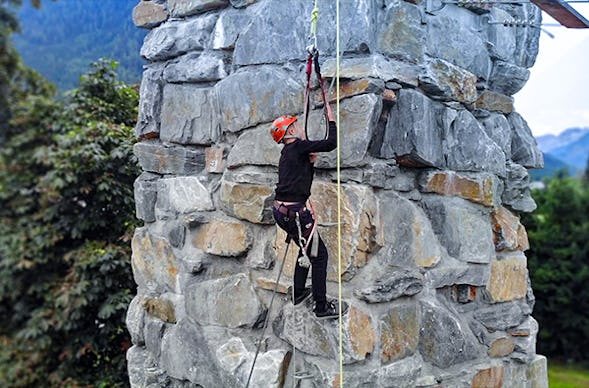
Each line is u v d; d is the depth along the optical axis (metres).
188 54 4.06
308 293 3.34
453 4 3.78
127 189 8.38
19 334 9.25
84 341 8.39
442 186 3.71
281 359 3.44
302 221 3.00
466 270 3.86
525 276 4.44
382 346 3.30
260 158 3.60
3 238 9.91
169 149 4.14
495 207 4.12
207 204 3.90
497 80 4.34
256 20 3.67
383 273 3.34
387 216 3.38
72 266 8.90
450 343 3.68
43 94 11.83
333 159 3.28
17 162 10.66
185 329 3.94
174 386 4.02
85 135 8.30
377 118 3.25
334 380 3.15
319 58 3.38
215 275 3.86
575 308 11.24
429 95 3.62
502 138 4.37
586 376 10.86
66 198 8.93
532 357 4.34
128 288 8.30
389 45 3.36
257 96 3.62
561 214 11.59
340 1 3.31
